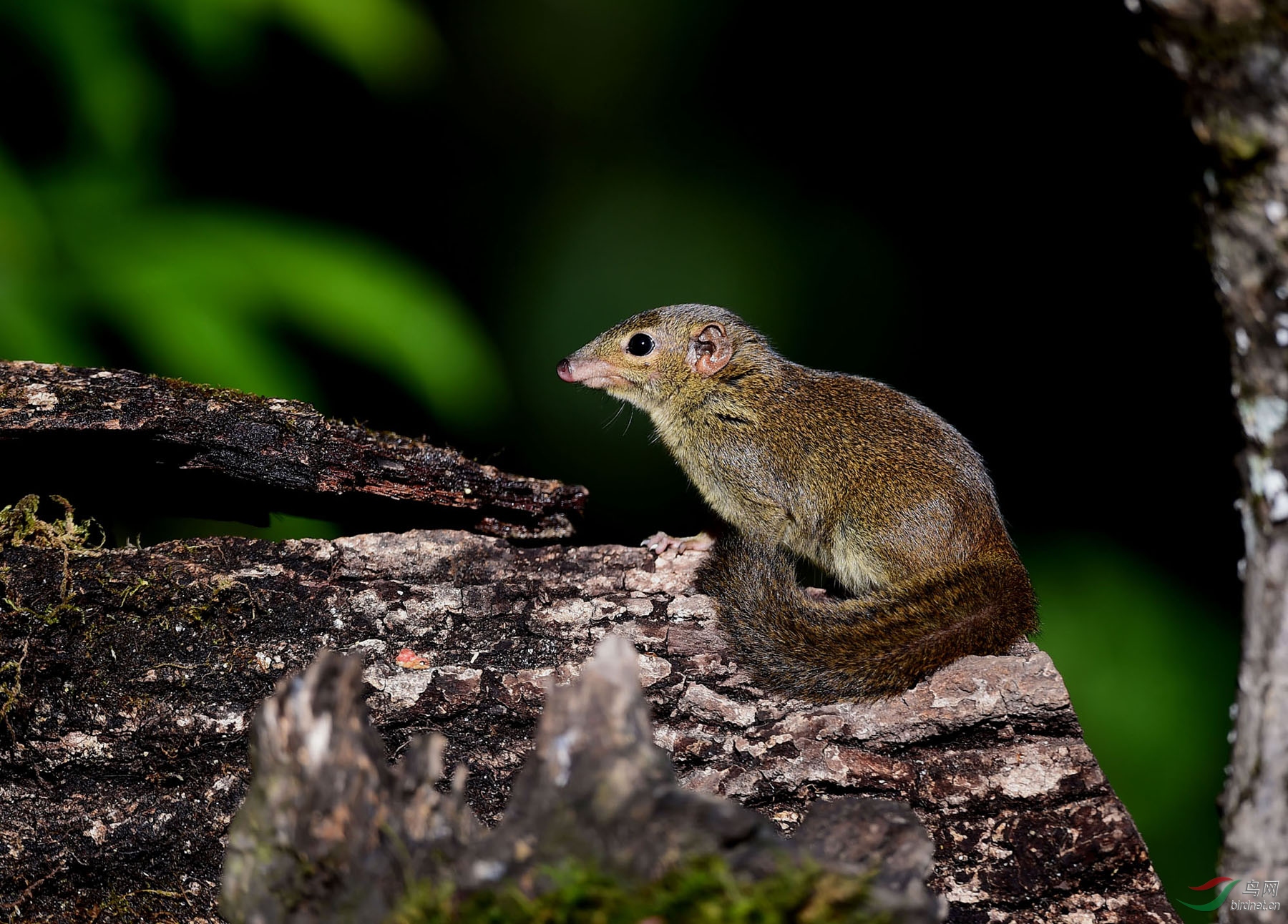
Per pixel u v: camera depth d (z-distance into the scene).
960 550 3.71
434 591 3.64
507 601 3.64
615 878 2.70
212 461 3.65
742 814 2.76
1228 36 3.20
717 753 3.63
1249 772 3.53
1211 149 3.35
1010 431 3.89
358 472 3.66
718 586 3.65
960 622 3.66
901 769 3.62
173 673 3.63
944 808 3.62
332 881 2.93
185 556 3.64
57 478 3.66
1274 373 3.39
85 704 3.62
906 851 3.00
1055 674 3.63
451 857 2.89
